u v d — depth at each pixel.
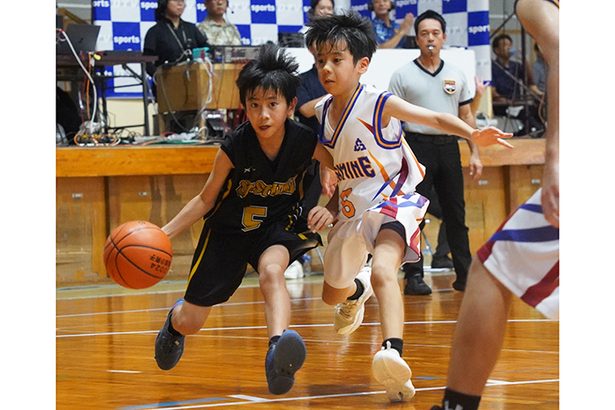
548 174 2.83
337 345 5.97
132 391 4.43
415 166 4.84
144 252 4.42
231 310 8.27
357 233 4.80
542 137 12.76
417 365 5.06
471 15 13.24
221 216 4.75
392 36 12.98
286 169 4.71
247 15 13.86
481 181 11.99
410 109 4.61
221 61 11.23
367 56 4.75
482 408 3.83
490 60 13.25
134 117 13.09
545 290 2.84
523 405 3.88
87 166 10.55
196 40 12.15
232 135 4.68
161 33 11.95
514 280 2.87
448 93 8.89
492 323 2.89
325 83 4.70
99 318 7.78
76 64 10.88
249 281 11.15
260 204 4.73
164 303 8.96
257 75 4.48
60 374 4.99
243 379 4.74
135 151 10.69
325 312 7.83
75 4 13.85
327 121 4.84
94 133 10.93
